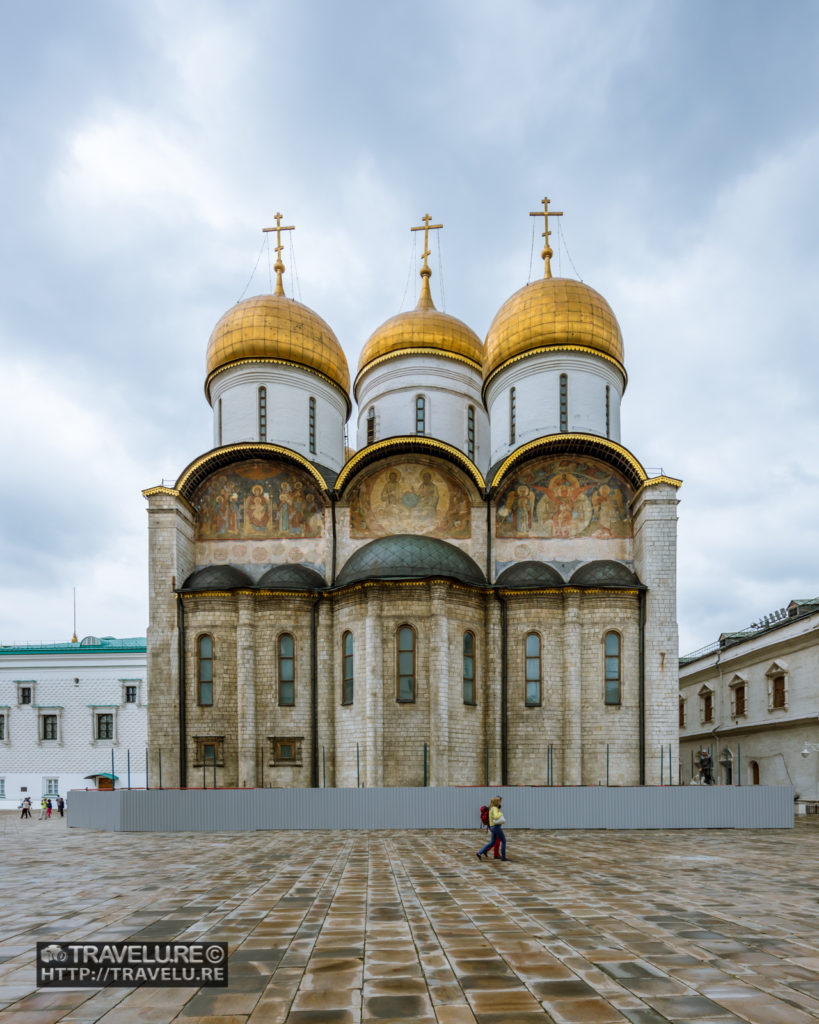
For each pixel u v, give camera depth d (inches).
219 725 1338.6
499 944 382.0
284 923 432.8
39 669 2154.3
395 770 1238.9
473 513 1454.2
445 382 1818.4
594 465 1478.8
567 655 1333.7
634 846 815.7
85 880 599.2
